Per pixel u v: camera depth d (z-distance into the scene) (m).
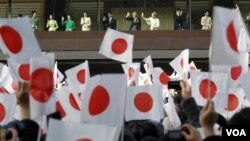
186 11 60.62
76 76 19.55
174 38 60.12
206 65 60.66
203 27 60.25
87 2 61.28
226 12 10.41
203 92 15.70
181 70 23.56
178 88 11.16
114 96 10.59
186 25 60.44
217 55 10.31
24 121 9.52
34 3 61.72
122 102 10.61
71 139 8.44
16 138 8.91
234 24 10.56
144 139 11.75
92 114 10.50
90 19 61.09
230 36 10.44
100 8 61.16
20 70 11.84
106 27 60.69
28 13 61.72
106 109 10.54
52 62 9.96
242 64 17.81
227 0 59.84
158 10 60.62
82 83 19.48
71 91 15.30
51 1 61.31
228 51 10.38
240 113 9.55
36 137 9.50
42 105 9.71
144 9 60.75
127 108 15.56
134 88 15.66
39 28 61.12
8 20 11.57
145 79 27.00
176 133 10.29
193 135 8.73
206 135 8.51
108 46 18.56
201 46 59.88
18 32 11.59
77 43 60.59
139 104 15.64
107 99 10.55
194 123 10.44
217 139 8.44
